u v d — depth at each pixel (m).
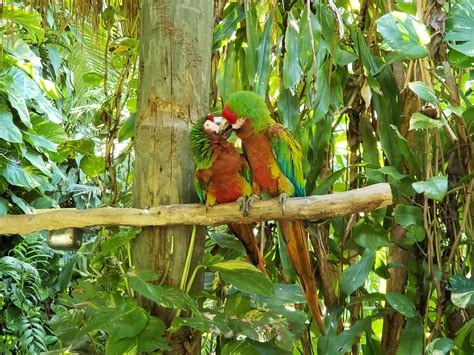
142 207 2.26
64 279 3.29
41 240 4.66
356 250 2.78
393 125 2.56
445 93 2.84
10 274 4.12
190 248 2.26
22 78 3.42
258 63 2.48
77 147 2.91
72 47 4.43
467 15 2.56
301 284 2.39
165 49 2.25
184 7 2.27
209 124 2.23
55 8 3.22
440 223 2.69
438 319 2.54
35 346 4.29
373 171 2.56
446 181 2.32
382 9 2.83
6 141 3.24
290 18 2.47
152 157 2.25
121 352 2.00
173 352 2.24
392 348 2.71
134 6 2.88
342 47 2.83
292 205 2.13
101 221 2.24
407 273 2.78
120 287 2.40
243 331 2.19
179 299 2.07
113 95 2.99
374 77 2.69
